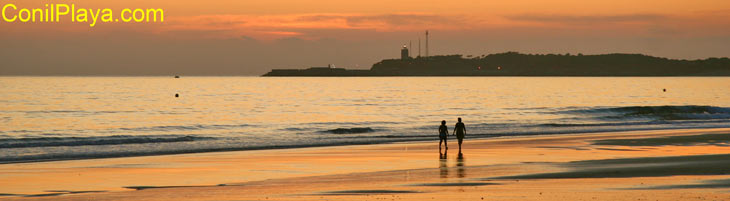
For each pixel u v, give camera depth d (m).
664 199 30.11
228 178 42.81
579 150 62.00
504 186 35.78
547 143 70.00
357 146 68.81
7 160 55.00
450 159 54.75
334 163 51.97
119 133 102.12
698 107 155.88
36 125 126.25
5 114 159.88
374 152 61.56
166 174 45.03
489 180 38.84
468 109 185.25
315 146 69.31
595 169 43.66
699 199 30.00
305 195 33.59
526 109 182.50
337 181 39.66
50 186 39.31
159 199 33.47
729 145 66.06
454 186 36.12
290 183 39.06
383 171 45.34
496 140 75.00
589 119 135.88
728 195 31.09
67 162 53.12
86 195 35.22
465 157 56.34
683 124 107.88
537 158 54.72
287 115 160.50
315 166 49.88
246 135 89.69
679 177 38.25
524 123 115.19
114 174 45.06
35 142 73.19
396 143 72.75
